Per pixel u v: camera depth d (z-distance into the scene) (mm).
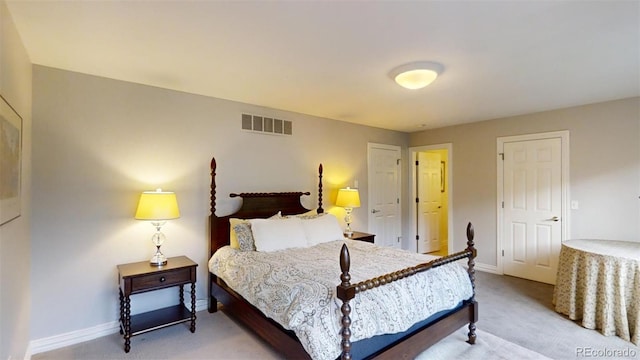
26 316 2381
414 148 5766
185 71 2738
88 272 2777
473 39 2145
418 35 2088
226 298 2971
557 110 4113
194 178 3379
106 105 2881
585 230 3898
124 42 2199
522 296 3750
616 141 3670
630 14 1821
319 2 1707
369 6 1745
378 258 2830
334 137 4684
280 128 4074
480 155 4879
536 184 4316
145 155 3082
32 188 2527
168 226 3213
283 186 4090
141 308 3049
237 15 1842
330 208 4613
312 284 2146
